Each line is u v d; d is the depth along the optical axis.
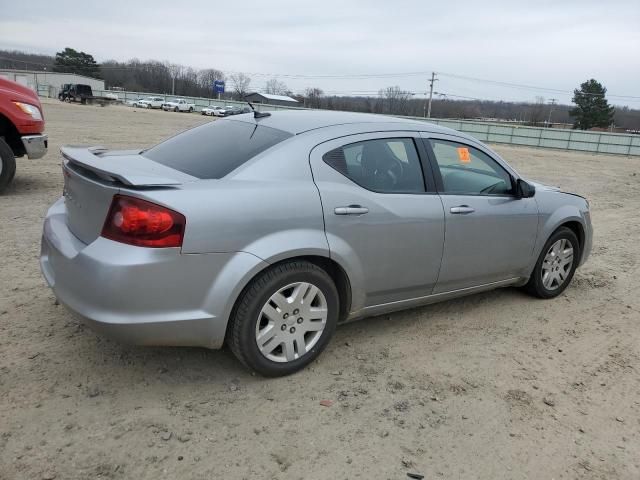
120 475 2.54
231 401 3.18
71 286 2.99
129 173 2.95
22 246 5.68
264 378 3.43
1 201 7.65
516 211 4.51
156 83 124.94
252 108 4.38
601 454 2.95
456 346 4.08
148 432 2.85
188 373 3.43
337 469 2.68
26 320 3.99
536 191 4.88
